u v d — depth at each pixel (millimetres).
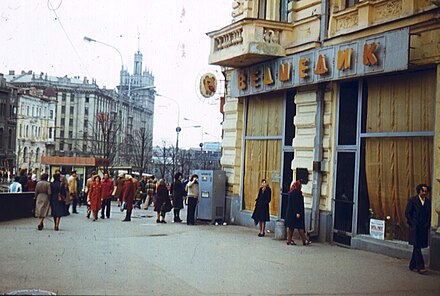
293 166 16688
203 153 99125
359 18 14438
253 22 17016
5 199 19828
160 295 8328
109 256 11766
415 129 12906
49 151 101250
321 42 15859
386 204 13672
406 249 12586
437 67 12039
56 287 8539
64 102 116438
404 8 13023
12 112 84875
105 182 22109
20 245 12977
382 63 12992
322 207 15539
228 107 20922
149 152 82188
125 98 103438
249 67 18891
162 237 15602
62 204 16891
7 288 8312
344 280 10031
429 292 9242
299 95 16641
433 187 11969
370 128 14211
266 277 10086
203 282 9422
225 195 20766
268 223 18031
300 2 17219
